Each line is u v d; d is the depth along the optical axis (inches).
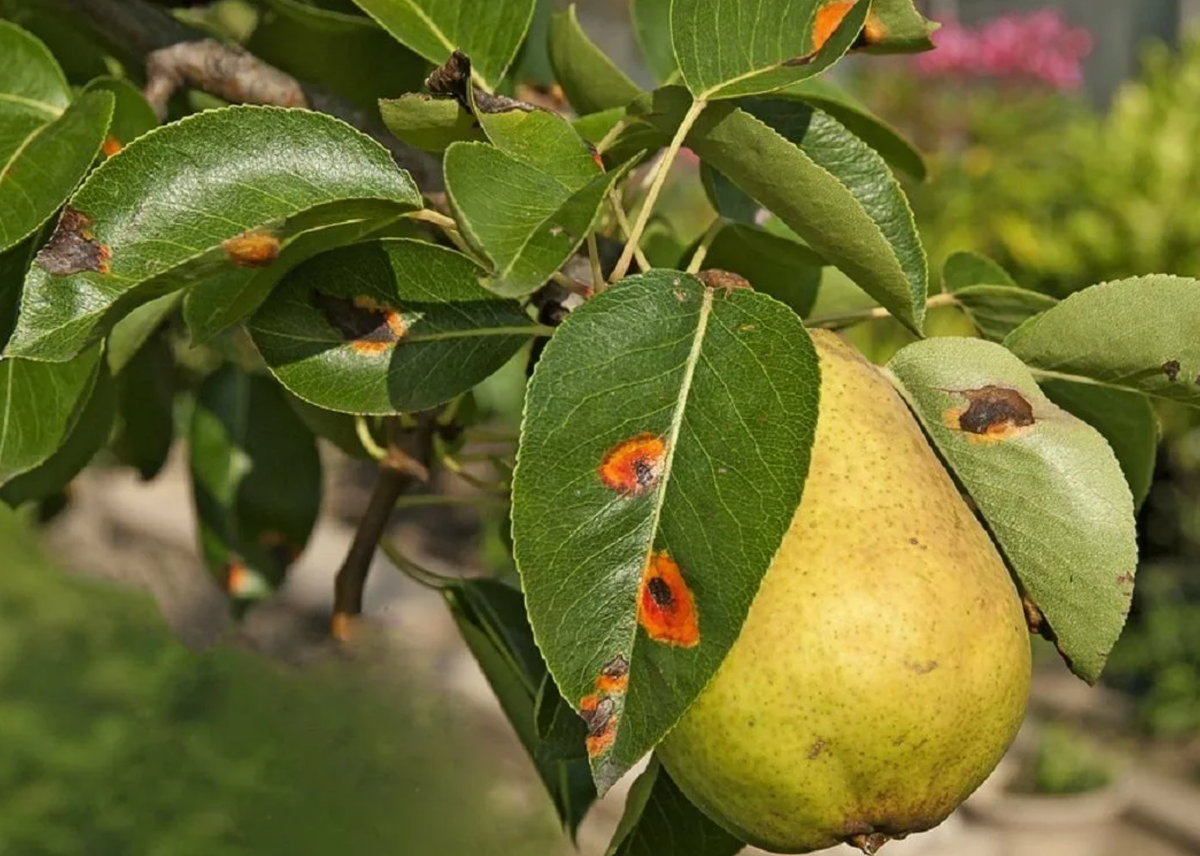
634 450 13.5
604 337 13.7
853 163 16.4
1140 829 58.3
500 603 19.6
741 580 13.1
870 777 14.3
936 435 15.6
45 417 15.9
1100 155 66.1
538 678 19.2
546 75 22.4
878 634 14.2
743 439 13.4
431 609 69.4
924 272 16.1
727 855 16.9
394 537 88.4
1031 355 16.4
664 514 13.3
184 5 21.1
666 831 17.0
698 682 13.1
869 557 14.4
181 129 14.1
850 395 15.3
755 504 13.2
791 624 14.2
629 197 20.8
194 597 31.1
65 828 53.5
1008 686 14.6
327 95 18.8
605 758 13.0
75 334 13.6
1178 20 88.4
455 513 90.1
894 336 59.4
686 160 48.6
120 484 101.6
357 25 19.4
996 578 14.9
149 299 13.9
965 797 14.9
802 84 19.8
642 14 22.0
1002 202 67.3
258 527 24.5
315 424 21.0
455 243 16.0
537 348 16.8
